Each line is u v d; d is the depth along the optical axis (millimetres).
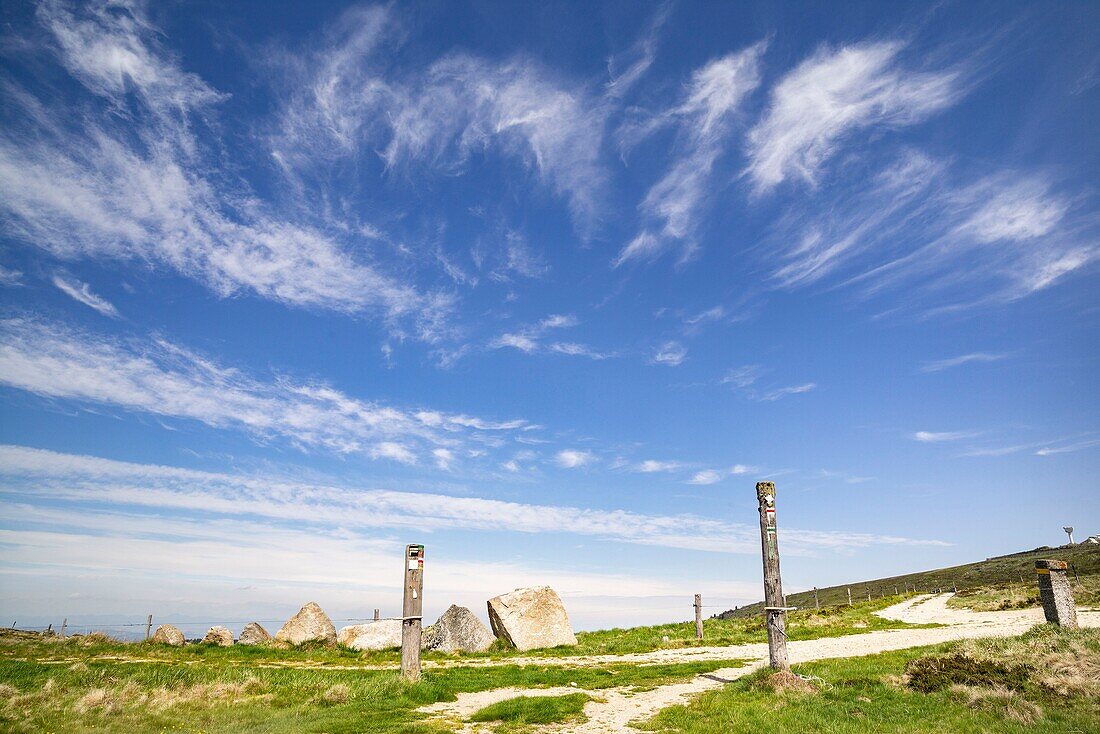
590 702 16391
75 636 31781
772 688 16031
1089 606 37781
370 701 16578
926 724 12211
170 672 20672
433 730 13125
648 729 13266
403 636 19781
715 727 12844
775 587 17797
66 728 13414
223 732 13398
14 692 16156
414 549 20516
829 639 29234
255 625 34469
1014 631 24844
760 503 18500
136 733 13312
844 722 12609
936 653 18578
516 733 13211
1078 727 11445
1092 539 106875
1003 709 12734
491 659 27016
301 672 21969
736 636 33094
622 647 29594
